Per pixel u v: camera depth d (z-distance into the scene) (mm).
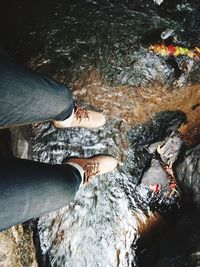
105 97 2402
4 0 2357
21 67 1167
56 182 1282
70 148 2316
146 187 2453
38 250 2143
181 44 2469
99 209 2330
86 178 1702
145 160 2477
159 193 2471
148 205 2453
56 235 2215
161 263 2064
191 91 2510
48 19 2391
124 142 2438
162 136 2477
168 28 2496
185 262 1961
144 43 2438
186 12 2576
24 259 1918
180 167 2426
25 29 2346
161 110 2508
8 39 2303
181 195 2451
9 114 1114
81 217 2279
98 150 2357
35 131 2299
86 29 2420
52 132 2307
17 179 1102
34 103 1187
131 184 2430
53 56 2350
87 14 2445
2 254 1761
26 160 1213
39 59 2322
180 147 2504
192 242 2051
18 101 1112
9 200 1051
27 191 1119
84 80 2371
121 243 2346
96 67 2396
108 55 2422
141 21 2500
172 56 2441
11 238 1832
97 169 1990
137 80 2443
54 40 2367
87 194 2311
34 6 2398
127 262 2330
